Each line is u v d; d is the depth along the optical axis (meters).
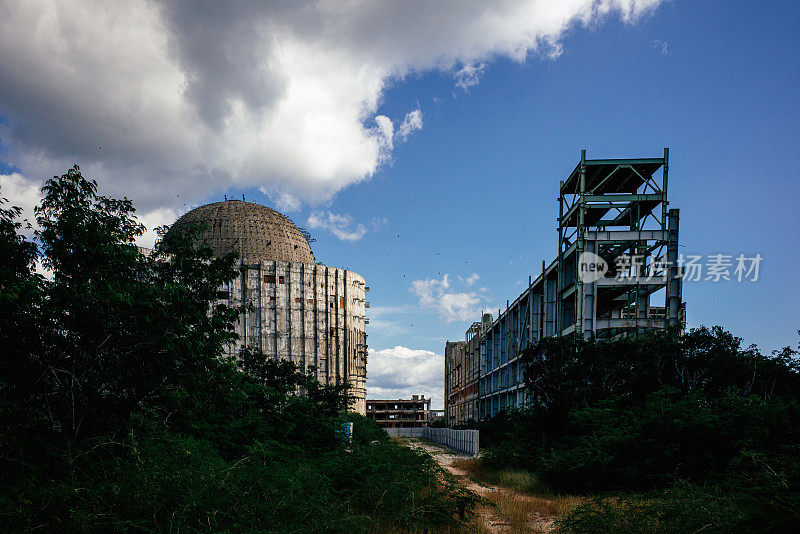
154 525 7.52
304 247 97.69
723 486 13.27
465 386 111.81
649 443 19.44
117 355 11.52
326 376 86.12
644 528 10.99
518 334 68.69
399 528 11.93
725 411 20.83
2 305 8.84
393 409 164.88
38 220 11.08
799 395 28.56
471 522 13.57
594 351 29.77
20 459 8.32
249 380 20.45
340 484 13.73
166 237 13.79
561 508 16.45
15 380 9.89
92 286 10.68
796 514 8.49
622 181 53.50
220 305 13.89
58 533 6.76
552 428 27.89
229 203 97.81
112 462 9.18
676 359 30.38
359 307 95.00
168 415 12.52
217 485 8.80
